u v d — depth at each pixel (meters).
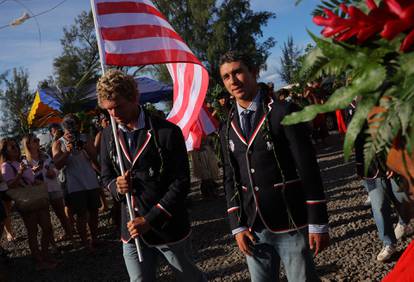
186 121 4.41
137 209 2.46
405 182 1.11
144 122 2.48
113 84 2.38
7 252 5.66
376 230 4.75
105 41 3.07
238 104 2.28
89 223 5.72
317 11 0.95
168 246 2.46
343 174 8.08
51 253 5.79
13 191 5.10
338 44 0.89
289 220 2.17
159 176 2.44
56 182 5.86
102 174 2.73
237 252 4.83
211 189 7.80
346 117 3.34
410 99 0.81
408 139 0.83
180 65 4.43
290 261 2.22
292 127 2.09
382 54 0.85
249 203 2.25
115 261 5.20
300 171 2.10
